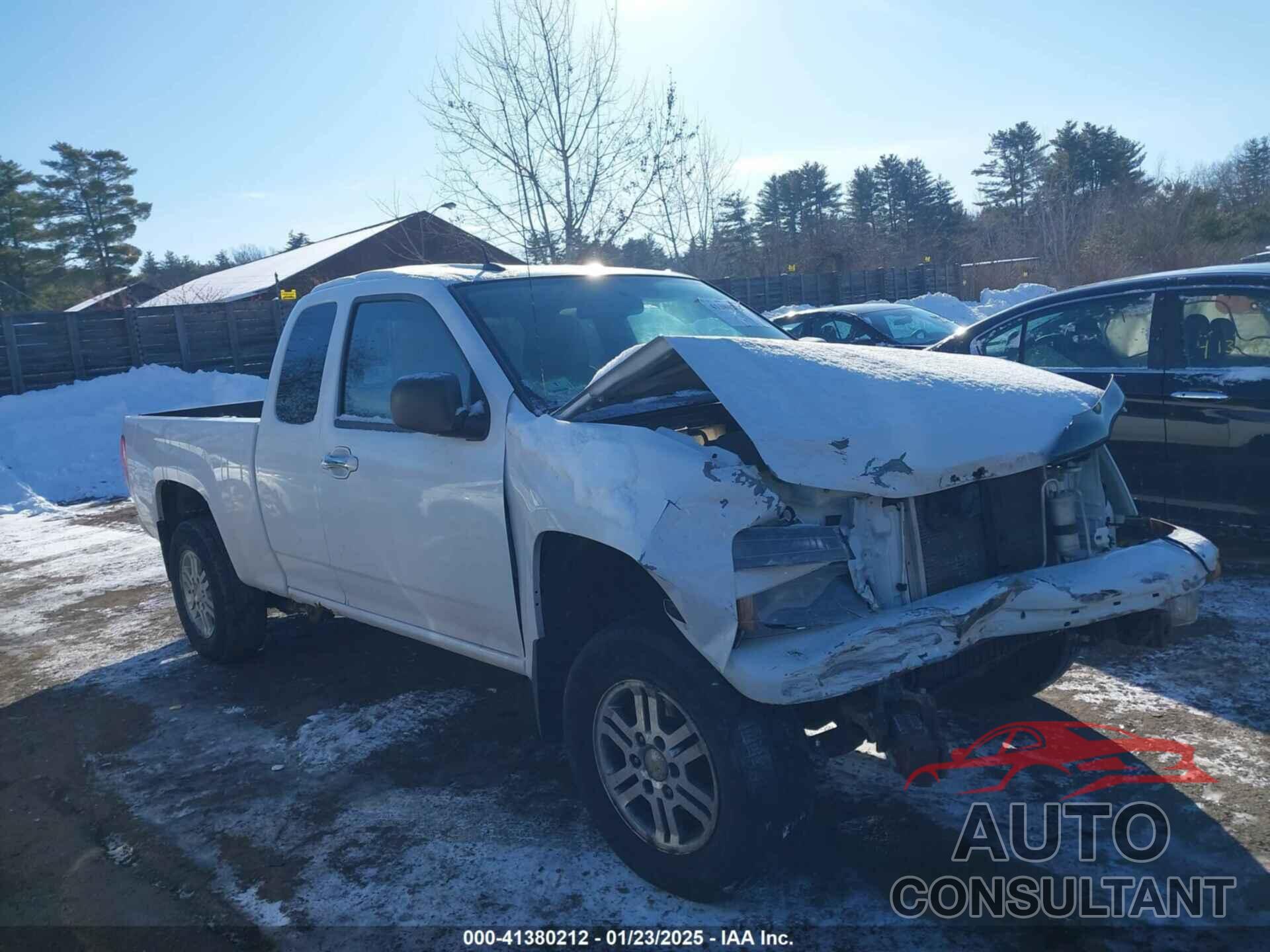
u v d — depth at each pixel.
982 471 3.01
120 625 6.70
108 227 71.12
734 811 2.78
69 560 8.91
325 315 4.58
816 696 2.59
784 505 2.84
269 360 20.47
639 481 2.88
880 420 2.97
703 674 2.82
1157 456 5.66
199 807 3.96
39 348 17.30
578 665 3.18
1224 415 5.34
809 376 3.10
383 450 4.01
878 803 3.58
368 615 4.46
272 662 5.65
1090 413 3.37
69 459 13.47
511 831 3.58
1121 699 4.27
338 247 34.50
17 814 4.05
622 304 4.31
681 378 3.35
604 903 3.11
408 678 5.23
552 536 3.26
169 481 5.75
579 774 3.28
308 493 4.48
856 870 3.19
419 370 4.01
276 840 3.66
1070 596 2.95
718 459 2.84
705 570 2.71
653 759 3.03
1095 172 74.94
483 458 3.54
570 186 14.97
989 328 6.67
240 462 4.99
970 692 4.31
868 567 2.94
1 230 64.88
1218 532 5.46
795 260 39.81
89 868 3.57
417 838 3.59
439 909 3.15
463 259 17.06
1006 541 3.17
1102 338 6.01
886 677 2.66
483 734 4.44
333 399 4.38
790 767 2.80
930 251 70.00
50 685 5.59
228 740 4.60
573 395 3.62
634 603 3.43
